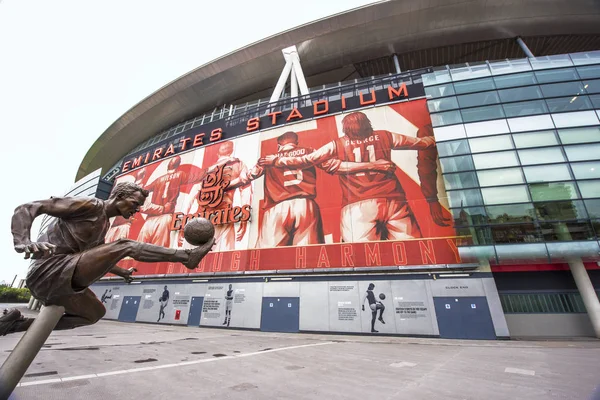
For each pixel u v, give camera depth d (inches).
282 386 206.4
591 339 553.0
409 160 782.5
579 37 1205.1
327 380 225.3
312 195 840.9
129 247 95.7
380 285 671.1
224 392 188.2
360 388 202.4
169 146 1290.6
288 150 944.3
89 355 309.4
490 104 738.8
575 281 613.0
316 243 775.1
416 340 553.6
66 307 96.5
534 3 1086.4
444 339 576.7
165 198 1119.0
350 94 999.0
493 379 228.8
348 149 859.4
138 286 957.2
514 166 655.8
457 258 642.2
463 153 697.6
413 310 626.5
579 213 587.8
